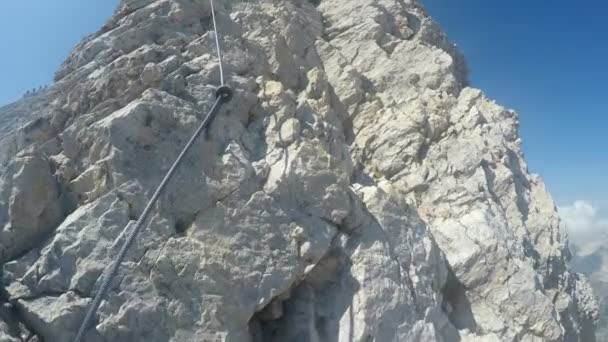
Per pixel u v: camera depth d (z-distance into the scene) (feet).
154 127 52.08
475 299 64.39
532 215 85.30
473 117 87.66
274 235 52.08
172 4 69.72
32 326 42.47
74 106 56.95
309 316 52.60
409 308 54.39
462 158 78.33
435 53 98.22
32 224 46.88
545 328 61.57
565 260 85.05
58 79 67.26
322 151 59.57
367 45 96.37
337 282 54.24
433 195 74.23
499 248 66.03
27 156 47.96
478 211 71.15
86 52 65.41
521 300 63.05
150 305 44.86
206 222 50.24
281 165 56.54
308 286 54.49
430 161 77.97
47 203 48.03
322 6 105.60
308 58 85.51
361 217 57.26
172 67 59.77
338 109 82.07
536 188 92.79
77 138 51.11
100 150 49.90
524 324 62.18
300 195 55.36
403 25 108.99
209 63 62.80
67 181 49.90
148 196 49.06
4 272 43.93
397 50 98.22
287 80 76.38
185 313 45.96
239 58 68.69
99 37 66.08
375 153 78.59
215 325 46.57
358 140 80.33
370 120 82.48
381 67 93.50
